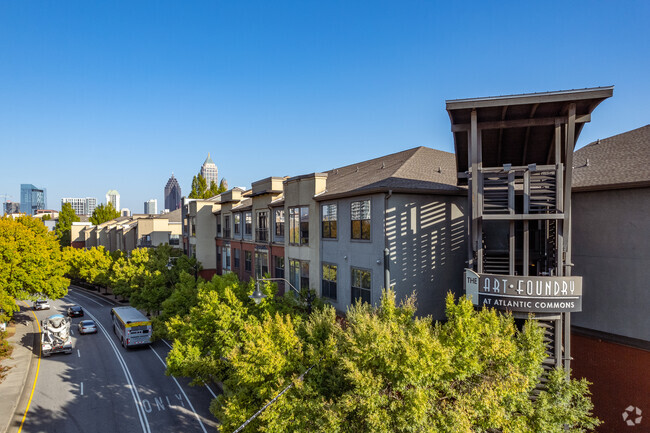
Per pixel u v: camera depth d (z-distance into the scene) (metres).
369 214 19.77
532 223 20.06
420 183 20.09
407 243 19.31
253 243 33.94
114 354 34.22
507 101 13.73
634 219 15.12
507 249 20.75
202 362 17.67
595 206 16.45
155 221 65.56
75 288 77.06
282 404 11.03
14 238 39.72
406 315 12.62
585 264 16.81
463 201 21.14
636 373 15.10
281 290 28.75
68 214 109.62
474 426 10.02
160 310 42.09
